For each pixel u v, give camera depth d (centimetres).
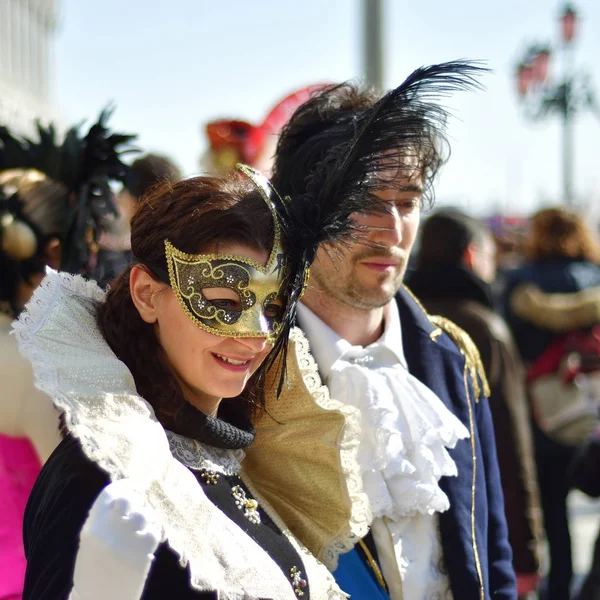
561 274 488
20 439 212
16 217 245
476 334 355
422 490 212
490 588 232
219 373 168
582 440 470
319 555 198
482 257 389
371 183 186
